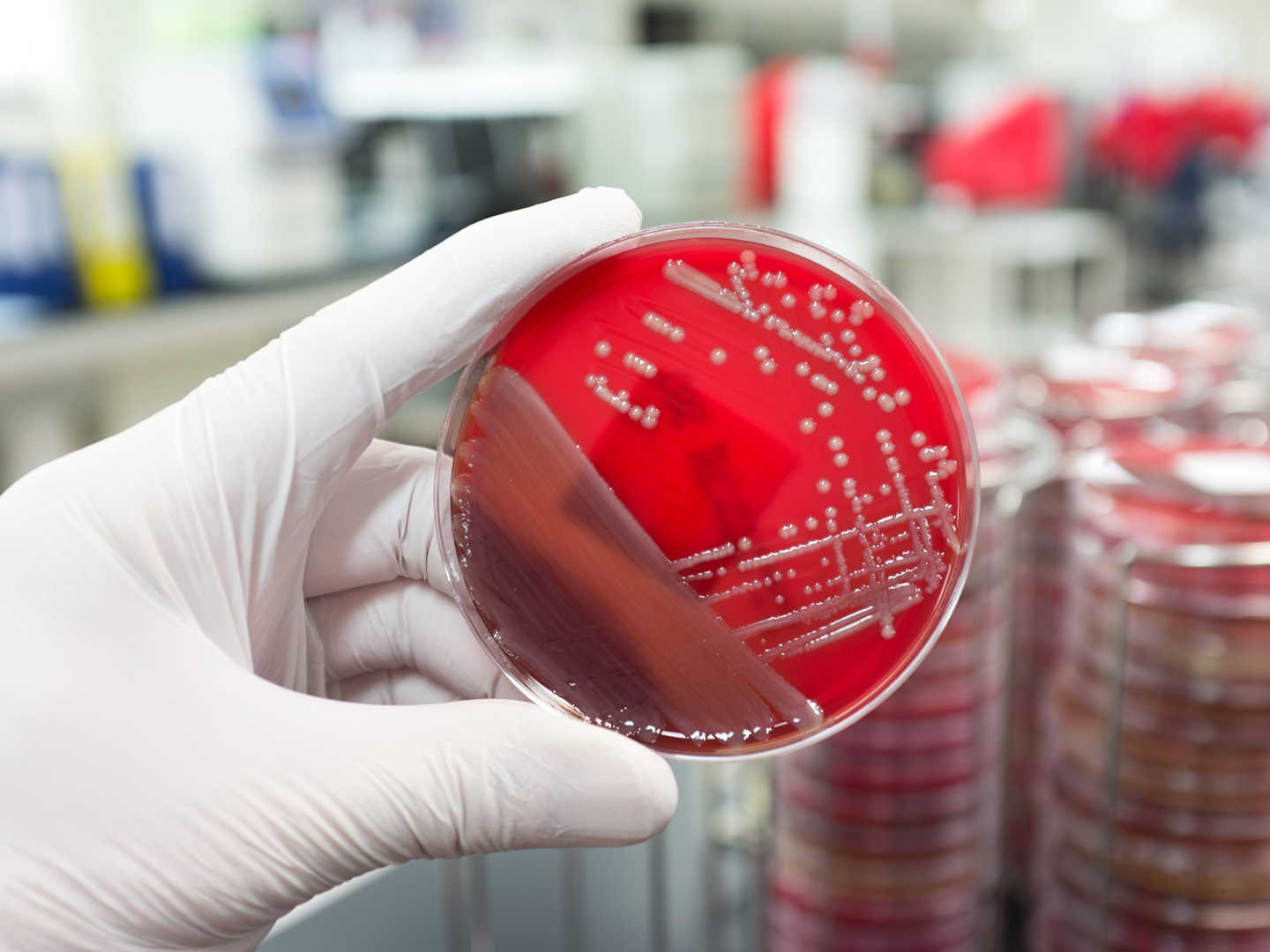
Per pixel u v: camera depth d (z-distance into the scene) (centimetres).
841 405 25
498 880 35
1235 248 117
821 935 32
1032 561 35
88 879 26
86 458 28
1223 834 29
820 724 25
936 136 145
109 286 68
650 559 25
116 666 26
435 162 90
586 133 102
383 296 28
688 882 34
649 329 25
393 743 27
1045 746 33
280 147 73
